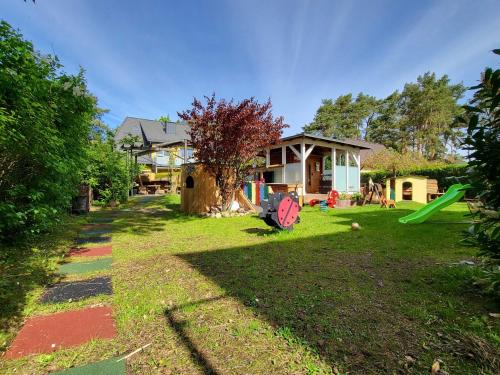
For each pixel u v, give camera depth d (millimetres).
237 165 9305
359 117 45875
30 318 2301
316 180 16406
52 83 4484
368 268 3430
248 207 10281
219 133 8742
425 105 38594
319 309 2357
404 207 11508
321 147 15023
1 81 3209
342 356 1735
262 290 2803
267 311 2350
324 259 3877
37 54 4766
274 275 3250
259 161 16219
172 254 4316
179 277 3252
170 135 30125
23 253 4109
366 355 1737
